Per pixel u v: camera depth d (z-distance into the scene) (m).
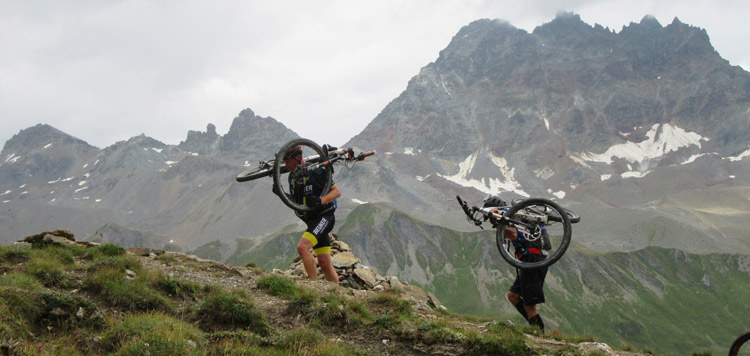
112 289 9.09
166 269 11.85
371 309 10.02
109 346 7.46
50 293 8.07
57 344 7.25
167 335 7.43
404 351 8.70
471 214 10.41
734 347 8.27
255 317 8.92
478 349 8.50
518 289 11.19
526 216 9.91
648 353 10.20
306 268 11.84
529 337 9.49
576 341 9.75
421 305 11.61
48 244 12.69
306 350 8.02
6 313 7.31
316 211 11.83
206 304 9.02
